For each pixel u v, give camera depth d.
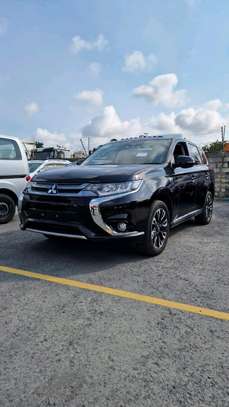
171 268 3.70
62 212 3.60
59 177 3.77
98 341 2.20
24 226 4.11
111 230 3.50
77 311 2.64
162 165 4.47
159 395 1.69
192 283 3.25
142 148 5.04
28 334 2.30
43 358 2.02
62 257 4.11
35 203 3.84
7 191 6.61
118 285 3.19
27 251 4.39
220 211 8.59
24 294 2.99
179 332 2.31
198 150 6.41
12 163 6.59
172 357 2.02
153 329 2.35
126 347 2.13
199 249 4.54
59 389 1.74
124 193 3.57
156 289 3.10
